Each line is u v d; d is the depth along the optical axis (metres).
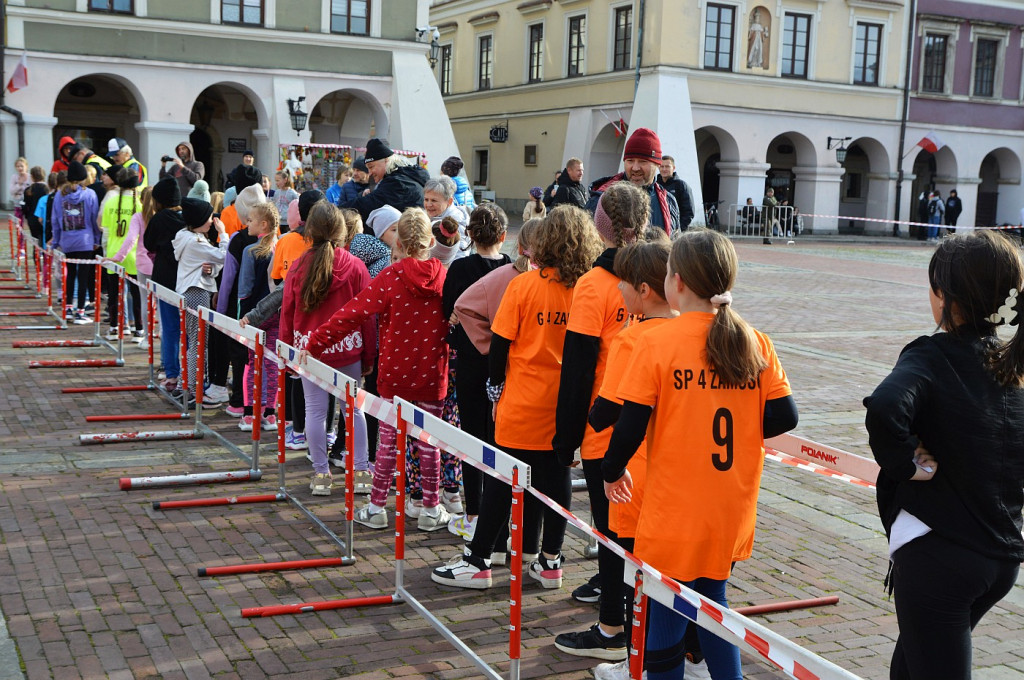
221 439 7.19
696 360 3.20
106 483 6.21
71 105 28.36
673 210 6.23
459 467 5.87
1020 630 4.66
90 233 12.02
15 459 6.63
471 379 5.12
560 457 4.07
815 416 8.90
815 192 34.44
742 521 3.27
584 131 33.34
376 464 5.64
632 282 3.64
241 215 8.09
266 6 25.89
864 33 34.53
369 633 4.34
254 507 5.92
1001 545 2.76
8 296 14.02
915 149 35.97
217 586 4.76
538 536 5.06
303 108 26.45
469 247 7.75
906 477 2.76
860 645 4.42
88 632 4.21
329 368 5.26
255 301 7.76
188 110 25.61
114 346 10.72
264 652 4.11
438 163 27.53
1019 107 37.84
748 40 32.19
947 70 36.31
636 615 3.10
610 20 32.16
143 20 24.73
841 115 34.34
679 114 30.84
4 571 4.82
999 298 2.79
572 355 3.97
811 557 5.48
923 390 2.77
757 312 15.59
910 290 19.52
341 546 5.32
